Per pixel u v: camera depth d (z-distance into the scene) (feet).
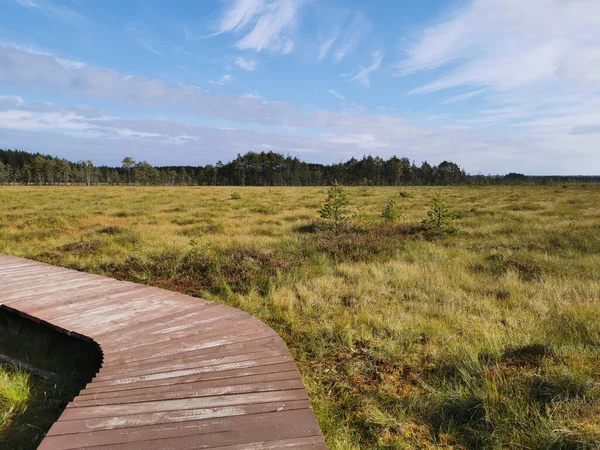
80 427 8.55
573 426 9.25
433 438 9.91
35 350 15.24
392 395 11.78
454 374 12.65
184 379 10.93
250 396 10.02
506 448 9.22
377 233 38.81
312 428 8.73
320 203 76.18
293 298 20.49
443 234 38.60
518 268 25.85
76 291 19.83
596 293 20.08
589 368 11.89
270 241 35.40
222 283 23.15
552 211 57.93
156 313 16.67
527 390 10.93
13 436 10.14
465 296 20.75
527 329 15.84
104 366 11.72
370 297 20.99
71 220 50.98
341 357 14.51
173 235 39.60
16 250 33.40
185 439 8.22
